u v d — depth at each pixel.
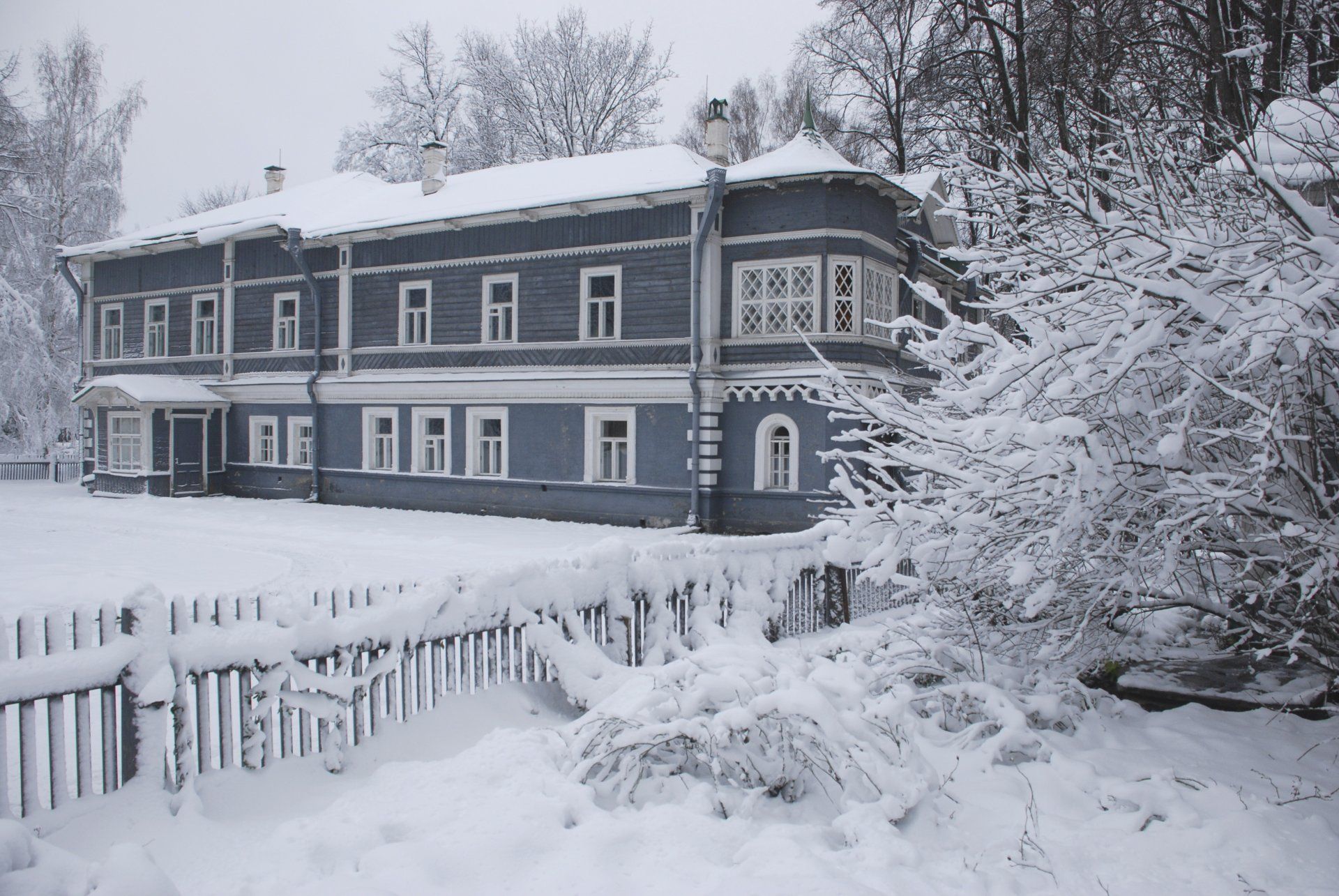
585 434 21.23
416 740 6.18
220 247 28.00
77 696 4.83
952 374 7.43
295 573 14.27
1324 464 6.20
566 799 4.89
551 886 4.06
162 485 26.42
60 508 24.14
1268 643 6.57
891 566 6.85
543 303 21.91
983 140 8.12
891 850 4.51
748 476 19.66
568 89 40.16
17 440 38.12
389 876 4.07
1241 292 5.54
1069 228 6.85
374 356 24.66
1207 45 12.79
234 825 4.87
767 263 19.55
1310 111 8.68
